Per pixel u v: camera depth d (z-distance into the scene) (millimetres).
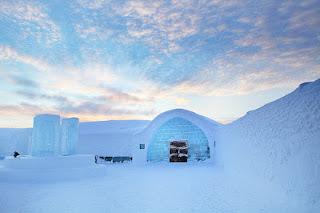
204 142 19859
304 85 7016
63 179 11008
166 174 12516
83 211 5785
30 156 12234
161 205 6266
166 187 8812
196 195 7348
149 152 20531
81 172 11609
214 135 19000
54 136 12586
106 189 8609
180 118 20672
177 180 10422
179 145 20406
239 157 11141
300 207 5309
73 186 9312
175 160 20156
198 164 18375
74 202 6688
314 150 5379
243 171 10359
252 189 7910
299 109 6434
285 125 6832
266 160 7809
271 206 5723
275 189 6828
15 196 7555
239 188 8203
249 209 5629
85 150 23547
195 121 19500
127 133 23359
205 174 12234
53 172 10992
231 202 6336
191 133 20250
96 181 10539
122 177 11742
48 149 12344
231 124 13148
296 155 5996
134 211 5750
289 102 7168
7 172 10664
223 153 15305
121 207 6117
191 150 20125
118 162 21906
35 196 7527
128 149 22438
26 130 25922
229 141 13445
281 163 6688
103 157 22656
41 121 12375
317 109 5734
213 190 8016
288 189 6094
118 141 23109
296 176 5859
